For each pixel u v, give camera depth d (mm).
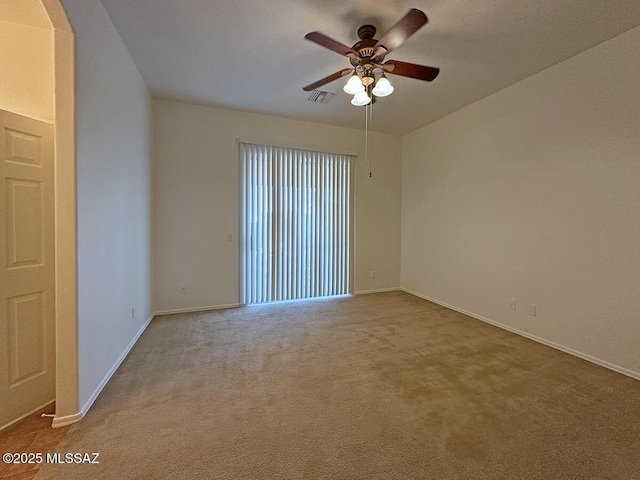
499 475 1375
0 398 1702
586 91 2529
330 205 4629
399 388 2104
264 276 4250
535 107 2951
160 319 3570
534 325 2992
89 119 1875
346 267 4777
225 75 3037
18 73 1967
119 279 2436
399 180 5125
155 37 2400
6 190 1724
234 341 2926
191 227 3875
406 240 5039
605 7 2008
